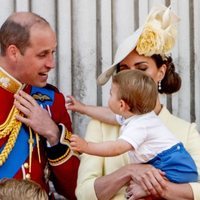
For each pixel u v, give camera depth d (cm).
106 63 1673
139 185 1273
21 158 1320
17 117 1325
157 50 1342
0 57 1326
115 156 1313
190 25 1738
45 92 1384
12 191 1023
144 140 1275
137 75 1279
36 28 1293
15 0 1623
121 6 1688
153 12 1359
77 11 1661
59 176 1356
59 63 1650
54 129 1336
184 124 1376
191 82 1733
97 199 1293
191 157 1316
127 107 1278
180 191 1277
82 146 1238
